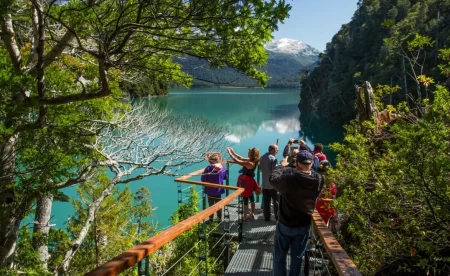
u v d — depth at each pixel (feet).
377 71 142.31
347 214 12.48
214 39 9.09
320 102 253.03
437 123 7.98
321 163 14.05
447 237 9.98
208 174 21.17
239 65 9.82
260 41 9.41
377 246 11.33
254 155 20.63
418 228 9.40
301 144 14.19
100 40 8.75
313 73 326.44
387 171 10.34
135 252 6.46
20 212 11.80
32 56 11.50
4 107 8.55
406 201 10.32
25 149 11.45
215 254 20.97
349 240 15.66
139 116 25.61
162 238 7.48
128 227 38.40
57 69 13.58
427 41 13.69
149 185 61.31
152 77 11.64
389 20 13.32
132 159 24.94
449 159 7.98
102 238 29.91
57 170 11.57
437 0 140.46
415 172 8.61
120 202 32.12
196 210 25.68
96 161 18.53
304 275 11.39
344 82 199.72
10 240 11.69
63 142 12.17
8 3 7.10
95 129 16.11
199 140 28.81
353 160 12.89
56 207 47.21
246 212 21.12
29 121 10.70
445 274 10.89
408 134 8.15
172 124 29.66
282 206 10.26
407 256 11.25
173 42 10.17
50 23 14.34
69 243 21.63
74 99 9.26
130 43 10.58
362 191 11.24
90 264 26.73
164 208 50.65
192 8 8.27
